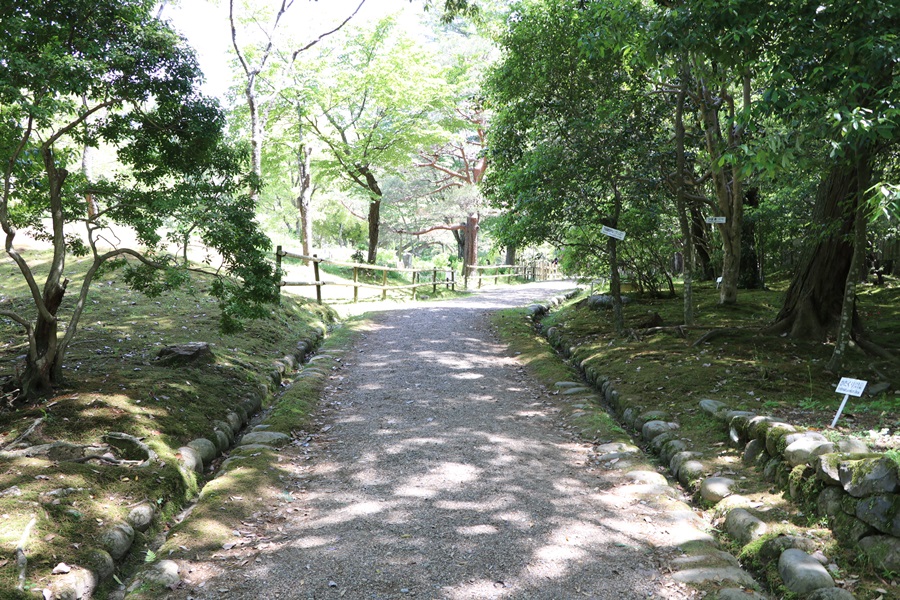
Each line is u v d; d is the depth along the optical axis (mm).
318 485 4910
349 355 9547
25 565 3285
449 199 25453
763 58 6484
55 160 6191
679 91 9398
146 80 5441
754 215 13469
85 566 3469
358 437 6008
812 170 8336
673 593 3445
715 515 4457
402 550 3852
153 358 7086
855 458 3934
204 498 4531
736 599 3303
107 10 5277
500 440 5926
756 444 5059
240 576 3570
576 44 9078
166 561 3656
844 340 7180
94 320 8531
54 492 4016
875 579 3381
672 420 6215
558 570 3646
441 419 6551
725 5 5586
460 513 4371
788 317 8883
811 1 5355
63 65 4594
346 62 19688
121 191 5961
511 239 10242
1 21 4812
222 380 6926
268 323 9898
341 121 19422
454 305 15727
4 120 5547
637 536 4090
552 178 9242
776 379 7078
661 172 9773
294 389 7359
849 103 5117
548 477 5074
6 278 10469
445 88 20000
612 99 9500
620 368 8047
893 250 15820
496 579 3543
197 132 5805
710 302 12375
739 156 5824
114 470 4535
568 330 11211
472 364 9188
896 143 6688
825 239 8438
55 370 5766
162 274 10578
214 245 6059
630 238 12359
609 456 5500
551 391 7746
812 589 3340
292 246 26938
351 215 33906
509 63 9945
